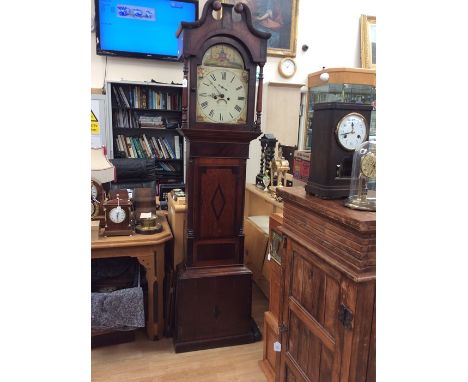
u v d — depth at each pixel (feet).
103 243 6.76
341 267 3.37
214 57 6.51
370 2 13.34
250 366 6.88
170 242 8.30
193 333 7.27
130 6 11.30
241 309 7.47
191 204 6.96
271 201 9.12
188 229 7.05
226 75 6.62
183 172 12.53
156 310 7.50
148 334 7.65
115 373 6.59
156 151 12.35
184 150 12.32
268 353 6.57
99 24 11.18
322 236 3.77
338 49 13.32
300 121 13.32
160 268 7.37
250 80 6.71
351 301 3.27
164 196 11.80
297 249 4.32
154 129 12.26
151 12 11.49
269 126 12.66
